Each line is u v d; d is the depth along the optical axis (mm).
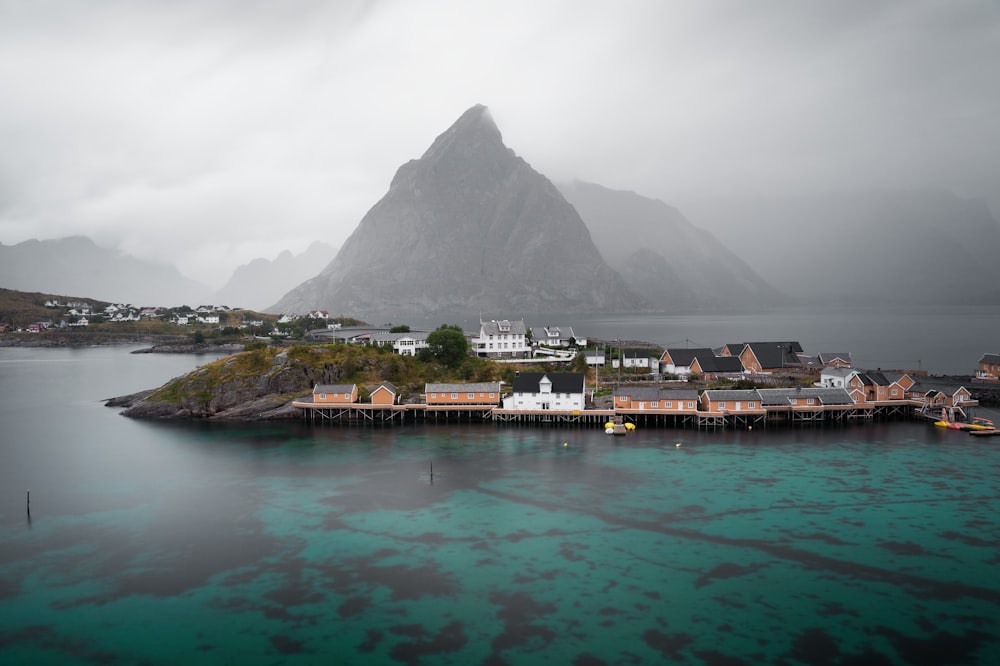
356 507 80125
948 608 56250
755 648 50906
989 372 161625
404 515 77375
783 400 126500
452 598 58344
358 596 58875
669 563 64500
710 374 163500
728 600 57688
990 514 76188
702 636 52469
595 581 61062
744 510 78000
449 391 133375
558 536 70938
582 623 54344
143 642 52500
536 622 54594
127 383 197375
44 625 54969
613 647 51156
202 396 142625
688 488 86000
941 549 67125
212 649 51469
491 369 161250
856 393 132250
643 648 51000
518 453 104312
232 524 75188
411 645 51625
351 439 115625
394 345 189750
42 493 86625
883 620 54469
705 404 128375
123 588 60719
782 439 112500
